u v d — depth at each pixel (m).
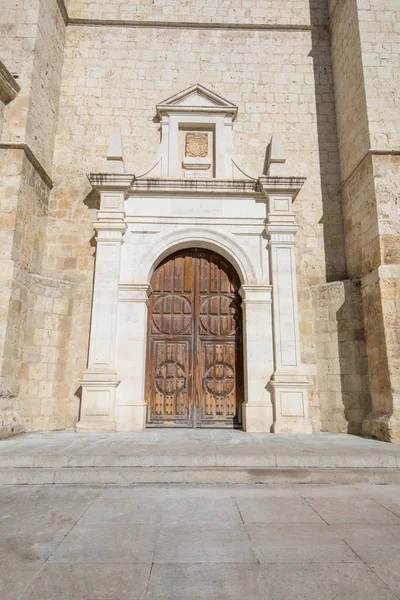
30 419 8.02
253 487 4.64
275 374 8.40
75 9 11.40
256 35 11.40
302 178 9.30
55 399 8.43
